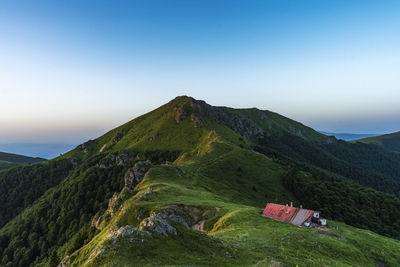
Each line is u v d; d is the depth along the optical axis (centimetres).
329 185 15350
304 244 4797
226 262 3297
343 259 4572
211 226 6438
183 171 12375
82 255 4403
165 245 3397
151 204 7500
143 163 14462
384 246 5772
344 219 12144
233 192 11450
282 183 14550
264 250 4094
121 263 2862
